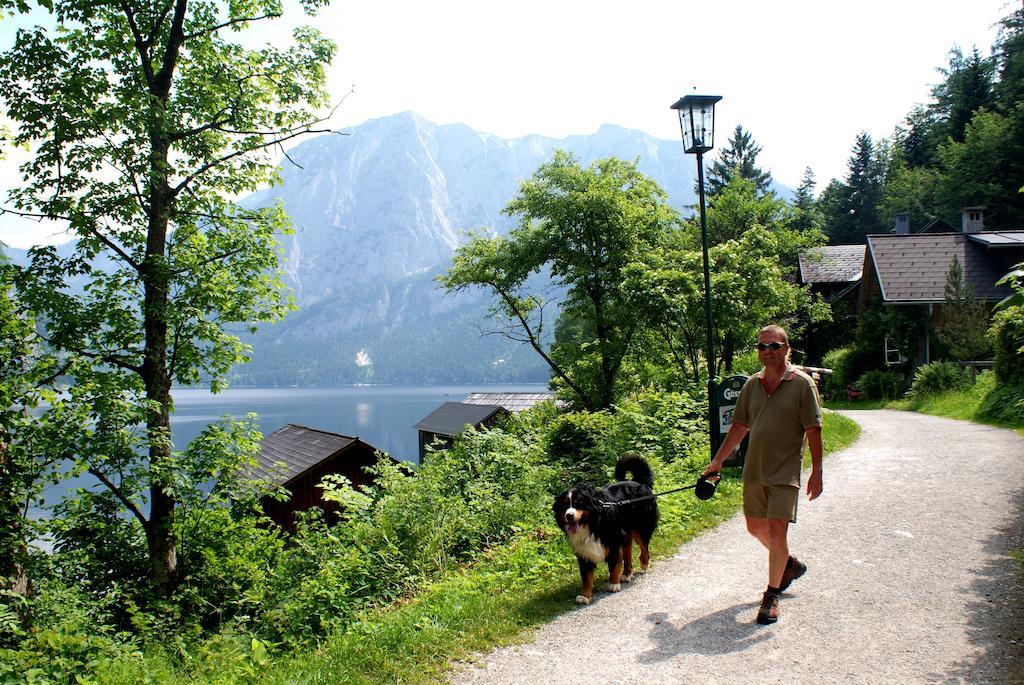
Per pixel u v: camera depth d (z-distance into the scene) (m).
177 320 10.91
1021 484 8.98
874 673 4.24
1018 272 5.23
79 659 6.65
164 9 11.36
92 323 10.62
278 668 5.35
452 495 10.56
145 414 10.34
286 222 12.38
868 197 69.56
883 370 29.12
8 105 10.15
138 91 10.76
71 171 10.34
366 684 4.59
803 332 37.81
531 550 7.54
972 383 20.70
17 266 10.26
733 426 5.45
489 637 5.20
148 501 10.95
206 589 10.70
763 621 5.10
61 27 10.88
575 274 22.36
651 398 15.03
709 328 11.06
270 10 12.19
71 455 9.80
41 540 10.33
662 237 22.81
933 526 7.34
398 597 7.92
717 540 7.50
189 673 6.25
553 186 22.61
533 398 32.94
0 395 8.99
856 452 12.45
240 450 11.48
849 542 6.97
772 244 19.17
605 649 4.87
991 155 44.56
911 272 27.94
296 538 11.32
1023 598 5.21
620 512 6.11
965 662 4.30
